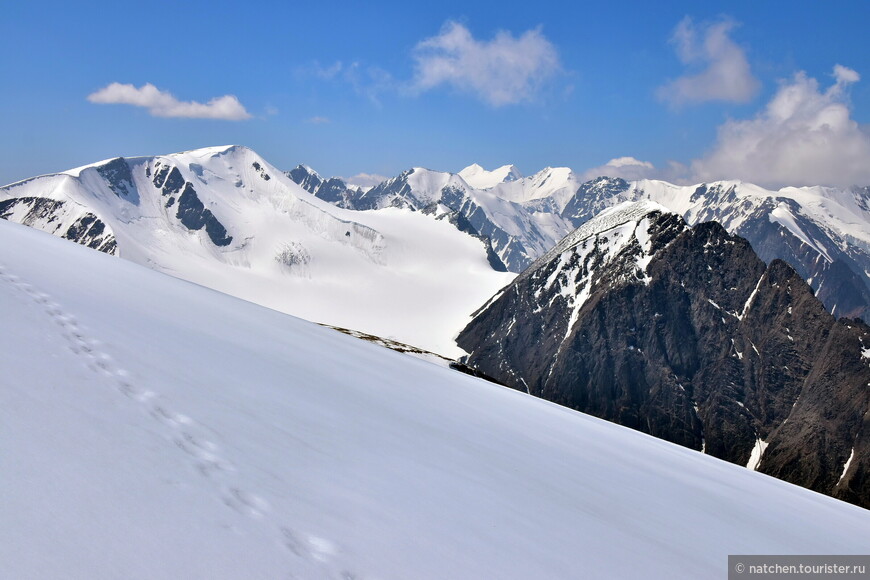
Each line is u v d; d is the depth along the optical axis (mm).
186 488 7375
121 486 6832
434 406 22219
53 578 4844
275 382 15586
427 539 8438
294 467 9477
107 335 14195
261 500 7816
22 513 5629
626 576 10062
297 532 7285
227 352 17734
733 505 22109
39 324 13117
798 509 26781
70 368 10562
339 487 9266
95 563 5289
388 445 13000
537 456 18812
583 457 21938
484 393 35000
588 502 14672
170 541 6078
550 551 9820
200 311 26156
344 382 20281
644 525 14344
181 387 11773
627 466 23484
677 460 32250
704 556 13406
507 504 11602
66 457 7035
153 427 9055
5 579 4574
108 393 9898
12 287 16641
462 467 13406
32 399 8445
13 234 36625
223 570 5918
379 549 7586
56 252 33281
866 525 28719
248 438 10078
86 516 5977
